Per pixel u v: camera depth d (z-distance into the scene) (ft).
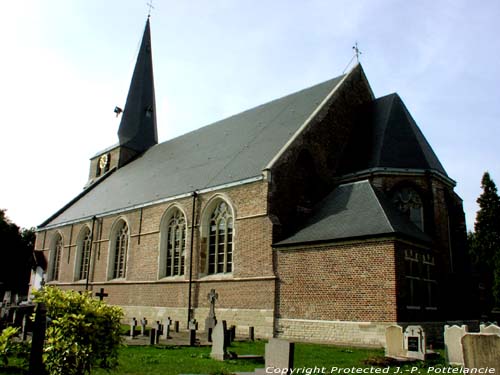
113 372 37.04
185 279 84.33
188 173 98.53
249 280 72.84
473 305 81.25
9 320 80.84
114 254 108.06
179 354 49.01
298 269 67.51
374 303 58.95
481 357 28.73
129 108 153.48
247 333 71.00
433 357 48.55
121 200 111.75
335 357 47.52
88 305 31.48
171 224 92.89
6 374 34.12
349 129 95.55
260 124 100.68
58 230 131.44
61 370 29.09
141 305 93.30
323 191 84.23
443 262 75.87
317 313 63.98
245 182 77.05
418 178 80.23
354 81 100.27
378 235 60.29
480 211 165.99
